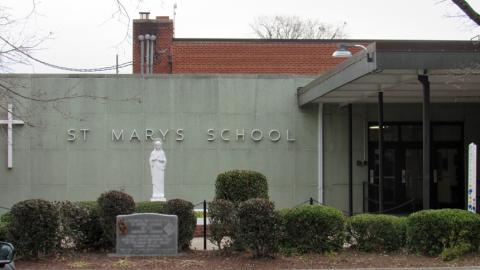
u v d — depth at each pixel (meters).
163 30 30.55
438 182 21.06
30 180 19.55
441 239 11.31
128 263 10.87
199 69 30.00
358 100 19.23
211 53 30.12
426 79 13.53
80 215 11.87
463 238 11.25
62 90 19.59
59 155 19.62
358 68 13.66
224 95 20.05
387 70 12.86
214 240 11.86
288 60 30.20
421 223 11.45
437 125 21.06
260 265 10.71
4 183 19.47
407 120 20.75
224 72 30.06
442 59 12.59
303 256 11.43
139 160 19.75
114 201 11.72
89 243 12.04
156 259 11.23
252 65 30.11
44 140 19.58
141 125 19.83
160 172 17.34
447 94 18.05
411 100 19.53
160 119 19.88
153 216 11.57
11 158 19.44
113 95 19.78
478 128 20.95
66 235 11.63
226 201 11.79
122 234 11.52
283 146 20.09
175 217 11.60
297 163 20.09
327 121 20.25
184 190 19.78
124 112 19.80
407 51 12.55
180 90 19.95
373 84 15.58
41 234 11.01
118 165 19.72
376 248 11.87
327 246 11.65
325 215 11.62
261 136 20.03
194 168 19.88
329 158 20.20
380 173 16.97
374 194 20.36
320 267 10.56
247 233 11.14
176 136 19.86
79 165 19.66
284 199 19.98
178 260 11.16
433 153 21.05
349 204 19.80
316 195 20.05
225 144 19.98
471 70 12.52
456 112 20.89
